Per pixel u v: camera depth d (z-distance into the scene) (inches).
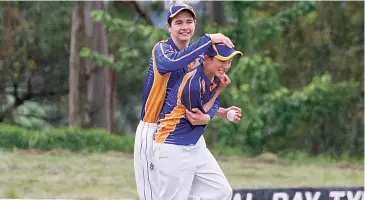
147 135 761.6
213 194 762.8
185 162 745.0
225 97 2415.1
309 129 3070.9
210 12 3149.6
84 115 3097.9
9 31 2962.6
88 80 3029.0
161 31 2431.1
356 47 3068.4
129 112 4365.2
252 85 2401.6
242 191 967.0
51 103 3831.2
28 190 1202.0
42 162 1519.4
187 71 748.0
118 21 2388.0
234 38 2453.2
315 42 3100.4
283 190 975.6
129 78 3772.1
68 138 1801.2
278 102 2404.0
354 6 3061.0
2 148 1707.7
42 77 3693.4
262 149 2583.7
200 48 710.5
